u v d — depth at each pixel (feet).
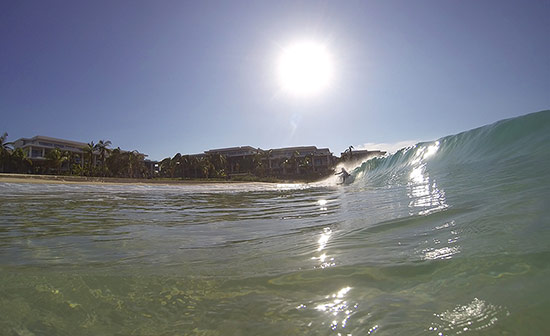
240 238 11.38
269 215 18.08
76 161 256.93
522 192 12.52
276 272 7.10
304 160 309.83
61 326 4.96
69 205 24.62
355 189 34.06
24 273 7.41
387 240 8.95
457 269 6.07
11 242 10.94
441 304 4.88
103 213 19.79
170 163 260.21
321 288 6.01
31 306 5.65
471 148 29.78
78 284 6.67
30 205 24.40
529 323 4.12
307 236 10.87
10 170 189.78
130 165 222.48
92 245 10.41
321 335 4.39
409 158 38.99
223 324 4.90
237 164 324.80
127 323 5.04
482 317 4.40
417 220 11.10
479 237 7.80
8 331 4.79
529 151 22.58
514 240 7.11
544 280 5.11
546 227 7.60
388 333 4.25
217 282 6.70
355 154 242.37
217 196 39.52
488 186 15.97
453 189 17.84
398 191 22.99
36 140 241.55
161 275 7.20
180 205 25.89
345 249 8.52
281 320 4.91
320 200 26.27
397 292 5.50
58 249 9.86
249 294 5.98
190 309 5.47
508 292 4.93
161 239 11.41
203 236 11.97
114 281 6.86
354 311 4.98
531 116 26.61
